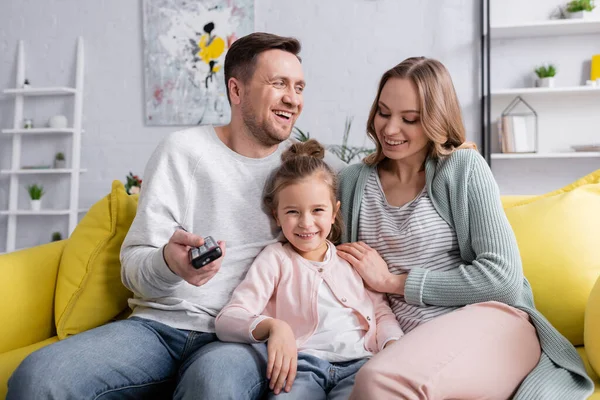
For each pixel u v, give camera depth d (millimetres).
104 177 4164
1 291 1449
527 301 1373
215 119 3982
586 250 1449
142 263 1262
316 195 1368
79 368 1145
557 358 1204
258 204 1445
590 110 3643
